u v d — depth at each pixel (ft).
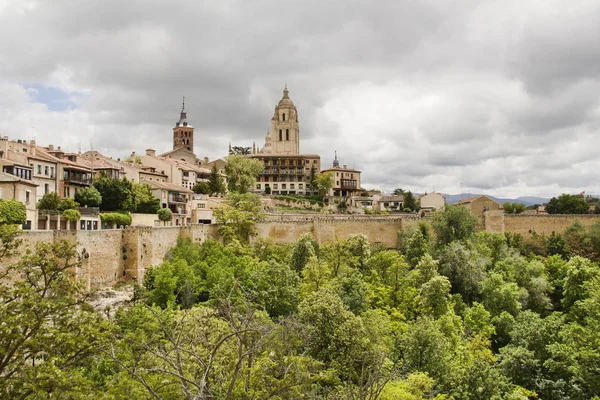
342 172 579.48
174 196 327.88
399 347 159.02
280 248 299.99
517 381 169.37
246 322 58.03
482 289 251.19
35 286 64.49
